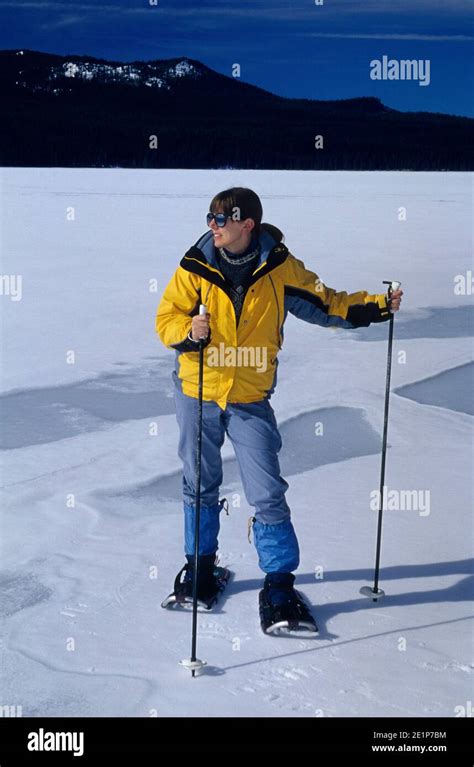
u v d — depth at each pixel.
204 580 3.17
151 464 4.79
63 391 6.46
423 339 8.55
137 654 2.81
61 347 7.98
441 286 12.02
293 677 2.68
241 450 3.02
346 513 4.09
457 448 5.20
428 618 3.08
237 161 103.19
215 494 3.17
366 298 3.15
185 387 3.04
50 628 2.97
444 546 3.72
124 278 12.48
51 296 10.83
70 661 2.76
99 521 3.96
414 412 5.97
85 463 4.79
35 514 4.03
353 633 2.96
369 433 5.49
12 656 2.78
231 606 3.15
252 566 3.51
